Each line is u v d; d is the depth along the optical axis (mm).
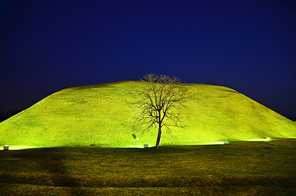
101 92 70438
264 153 32562
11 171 20750
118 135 48719
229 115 66562
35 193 15258
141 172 20922
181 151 35062
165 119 57719
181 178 19016
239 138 54188
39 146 41938
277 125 66938
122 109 59969
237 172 20906
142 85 76750
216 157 29297
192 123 58250
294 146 40438
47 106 60188
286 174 20156
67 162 25516
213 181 18391
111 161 26438
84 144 43969
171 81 42406
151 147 40938
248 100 81125
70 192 15562
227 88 94438
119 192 15688
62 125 51312
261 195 15258
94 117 55562
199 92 79688
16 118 54500
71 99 64750
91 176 19422
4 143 43250
